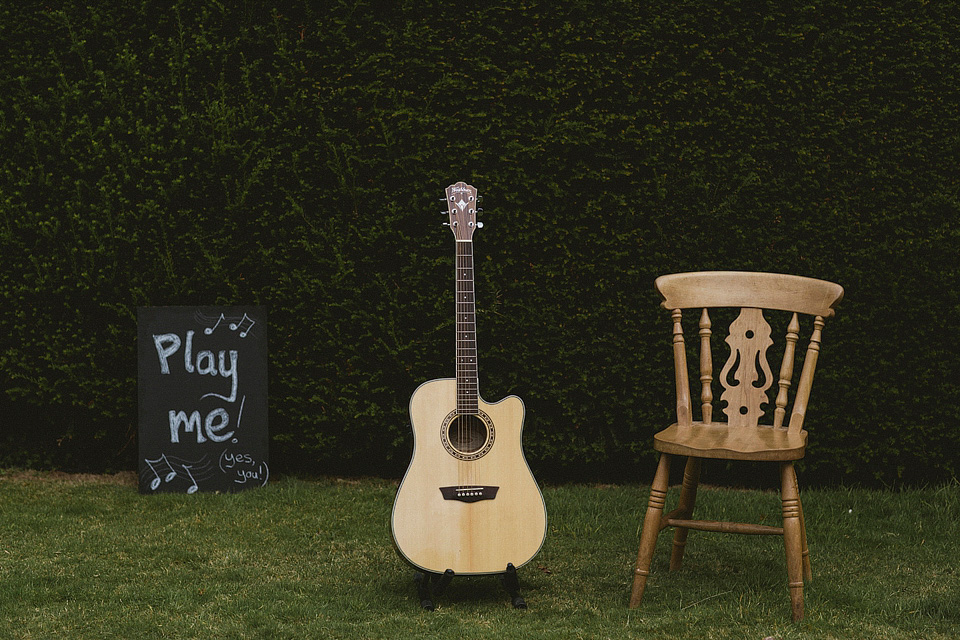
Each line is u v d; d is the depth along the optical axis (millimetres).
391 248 4438
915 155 4301
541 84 4359
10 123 4438
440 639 2619
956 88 4285
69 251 4422
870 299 4340
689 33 4309
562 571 3318
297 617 2799
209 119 4395
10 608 2805
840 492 4387
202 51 4414
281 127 4434
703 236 4375
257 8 4422
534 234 4367
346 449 4566
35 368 4492
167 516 3938
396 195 4398
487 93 4340
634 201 4367
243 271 4500
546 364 4434
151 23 4445
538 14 4336
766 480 4605
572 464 4695
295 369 4520
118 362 4531
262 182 4426
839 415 4395
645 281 4410
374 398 4496
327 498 4246
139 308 4340
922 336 4328
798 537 2834
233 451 4391
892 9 4289
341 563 3363
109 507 4062
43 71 4430
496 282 4414
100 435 4527
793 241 4367
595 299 4422
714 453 2832
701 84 4352
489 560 2902
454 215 3141
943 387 4328
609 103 4371
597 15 4336
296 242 4426
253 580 3145
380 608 2887
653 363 4449
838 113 4336
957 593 3076
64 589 2965
